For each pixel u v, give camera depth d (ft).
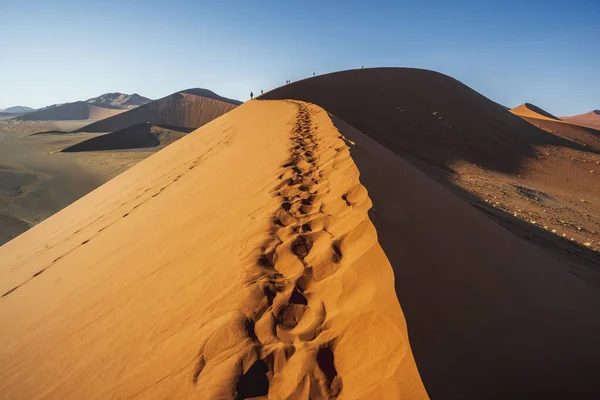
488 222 15.11
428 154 63.31
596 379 6.02
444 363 5.35
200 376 6.20
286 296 7.59
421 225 10.28
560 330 7.26
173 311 8.55
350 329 6.24
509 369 5.68
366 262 7.68
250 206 13.62
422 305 6.39
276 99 78.79
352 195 11.51
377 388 5.13
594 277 15.23
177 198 21.16
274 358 6.17
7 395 8.08
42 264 19.80
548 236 21.93
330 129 25.61
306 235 9.73
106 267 14.11
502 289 8.18
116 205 28.25
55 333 10.18
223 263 9.78
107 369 7.55
